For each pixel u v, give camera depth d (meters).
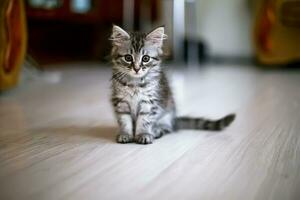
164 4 2.08
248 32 2.05
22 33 1.19
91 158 0.64
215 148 0.69
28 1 1.76
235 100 1.12
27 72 1.55
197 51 1.98
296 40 1.68
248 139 0.75
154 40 0.76
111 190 0.51
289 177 0.56
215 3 2.08
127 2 2.01
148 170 0.58
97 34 2.15
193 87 1.35
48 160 0.63
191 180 0.55
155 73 0.76
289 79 1.49
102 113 0.97
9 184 0.53
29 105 1.06
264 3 1.68
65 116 0.94
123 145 0.71
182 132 0.81
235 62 2.10
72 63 2.00
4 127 0.83
